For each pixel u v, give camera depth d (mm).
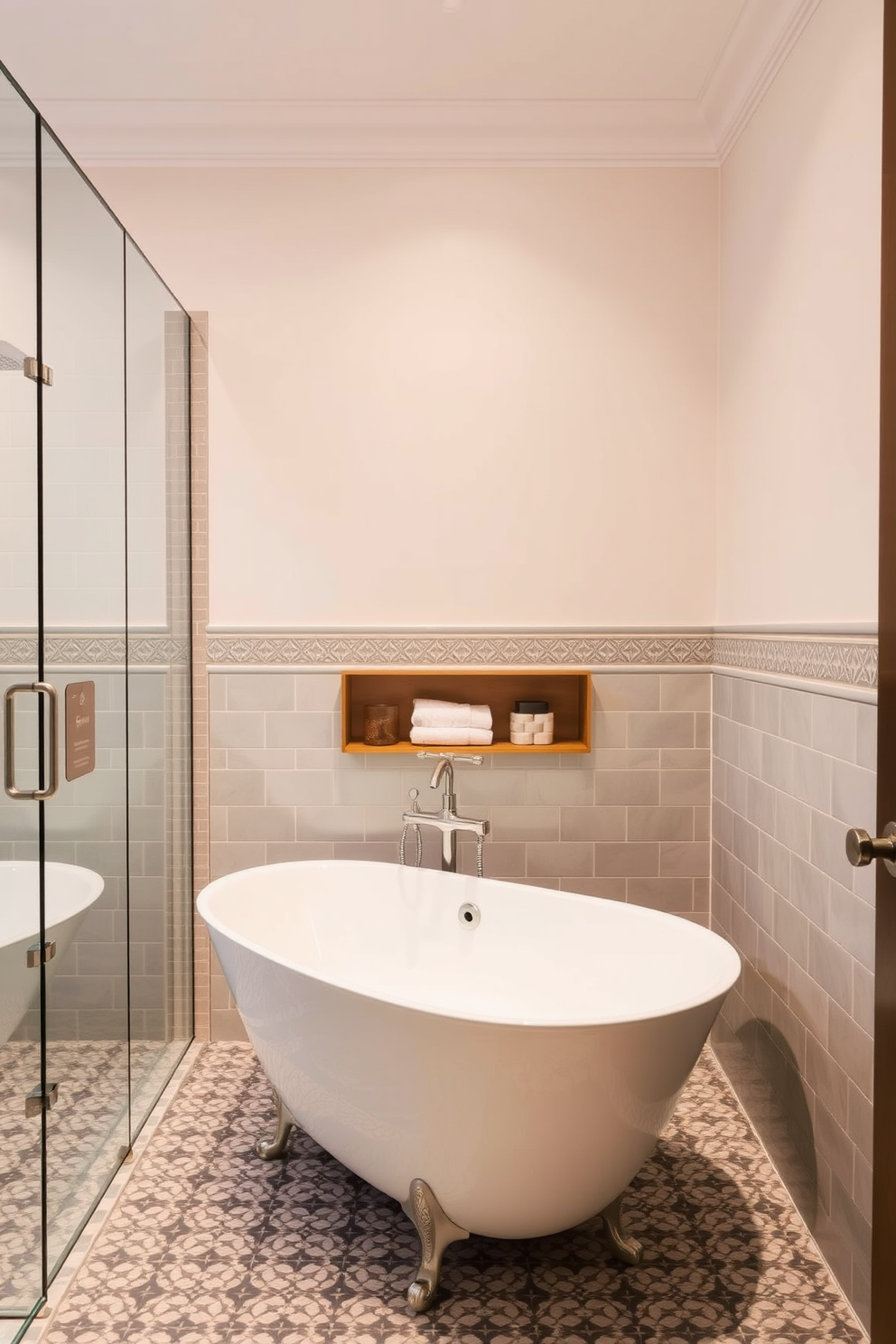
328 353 3123
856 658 1954
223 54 2705
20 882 1831
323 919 2928
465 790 3174
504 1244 2172
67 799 2023
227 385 3123
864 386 1942
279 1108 2498
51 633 1916
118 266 2309
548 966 2645
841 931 2008
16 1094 1838
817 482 2209
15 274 1741
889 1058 1270
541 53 2711
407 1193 2021
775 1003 2467
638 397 3125
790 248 2402
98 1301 1974
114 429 2297
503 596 3150
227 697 3162
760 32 2500
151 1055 2738
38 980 1889
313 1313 1940
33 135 1771
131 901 2512
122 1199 2324
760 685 2617
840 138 2070
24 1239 1880
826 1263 2084
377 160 3092
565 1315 1932
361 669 3125
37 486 1817
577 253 3109
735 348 2924
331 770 3174
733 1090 2850
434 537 3141
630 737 3170
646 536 3145
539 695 3211
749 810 2727
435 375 3123
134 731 2514
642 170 3102
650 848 3184
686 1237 2180
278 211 3109
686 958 2305
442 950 2822
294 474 3135
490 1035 1771
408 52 2703
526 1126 1827
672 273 3111
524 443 3133
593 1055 1771
